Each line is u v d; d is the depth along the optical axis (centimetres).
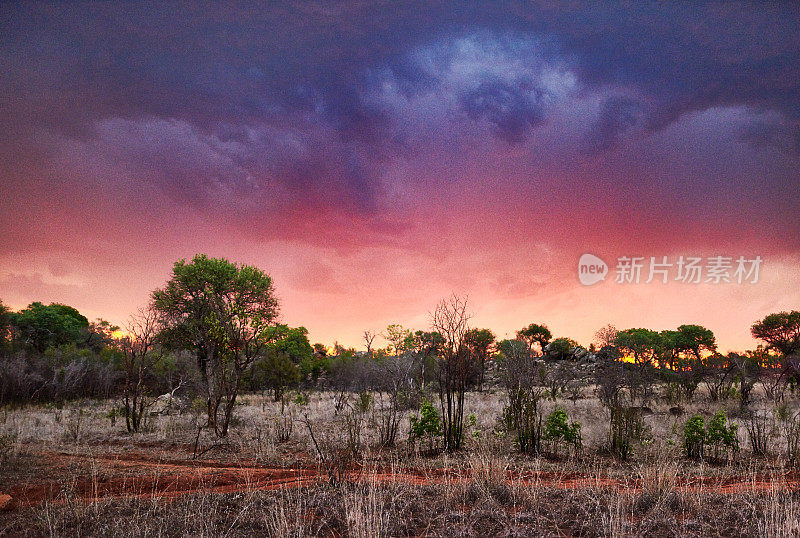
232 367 1703
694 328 4953
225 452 1109
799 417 1488
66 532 549
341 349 5244
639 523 555
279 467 919
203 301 2562
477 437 1116
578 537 521
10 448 1026
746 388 2039
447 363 1193
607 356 3656
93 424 1670
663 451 985
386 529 521
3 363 2517
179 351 2773
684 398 2214
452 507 609
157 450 1165
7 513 636
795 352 3906
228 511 600
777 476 841
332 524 552
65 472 872
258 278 2853
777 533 495
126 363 1678
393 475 716
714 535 524
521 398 1196
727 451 1071
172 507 616
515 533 516
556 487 712
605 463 980
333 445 995
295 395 2756
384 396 2395
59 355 3156
